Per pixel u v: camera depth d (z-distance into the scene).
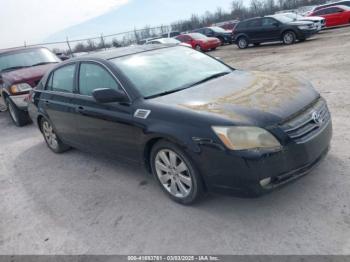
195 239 3.24
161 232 3.43
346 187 3.57
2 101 9.31
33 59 9.51
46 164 5.82
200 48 22.23
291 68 10.82
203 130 3.29
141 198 4.11
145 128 3.75
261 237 3.11
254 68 12.15
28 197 4.74
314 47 14.79
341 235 2.96
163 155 3.79
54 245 3.56
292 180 3.27
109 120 4.25
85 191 4.57
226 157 3.17
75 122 5.00
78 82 4.96
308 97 3.63
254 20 19.22
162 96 3.97
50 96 5.60
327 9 21.33
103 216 3.90
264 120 3.18
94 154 5.54
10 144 7.39
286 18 18.55
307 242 2.95
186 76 4.42
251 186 3.16
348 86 7.32
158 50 4.91
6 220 4.25
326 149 3.65
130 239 3.42
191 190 3.60
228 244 3.10
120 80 4.19
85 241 3.53
